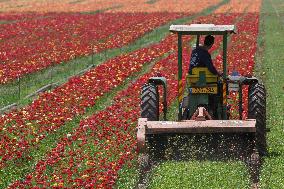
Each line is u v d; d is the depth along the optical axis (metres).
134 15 157.25
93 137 35.81
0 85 58.47
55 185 26.45
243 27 114.44
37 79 61.69
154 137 29.92
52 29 117.62
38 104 45.16
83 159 31.03
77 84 54.25
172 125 29.11
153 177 27.98
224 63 31.33
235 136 29.50
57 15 166.50
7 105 49.22
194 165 29.23
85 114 44.25
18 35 106.94
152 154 30.16
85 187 26.48
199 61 31.42
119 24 126.06
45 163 30.50
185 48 83.75
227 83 33.25
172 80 56.38
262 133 31.58
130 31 110.25
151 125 29.19
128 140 34.38
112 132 36.34
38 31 113.69
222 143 29.72
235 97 45.22
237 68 62.47
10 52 80.75
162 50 80.31
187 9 184.62
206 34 31.23
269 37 103.25
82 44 90.44
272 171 28.52
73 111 43.50
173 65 66.19
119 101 46.97
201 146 29.83
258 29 115.88
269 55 78.44
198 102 31.47
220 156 29.92
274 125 38.41
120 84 56.00
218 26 31.47
